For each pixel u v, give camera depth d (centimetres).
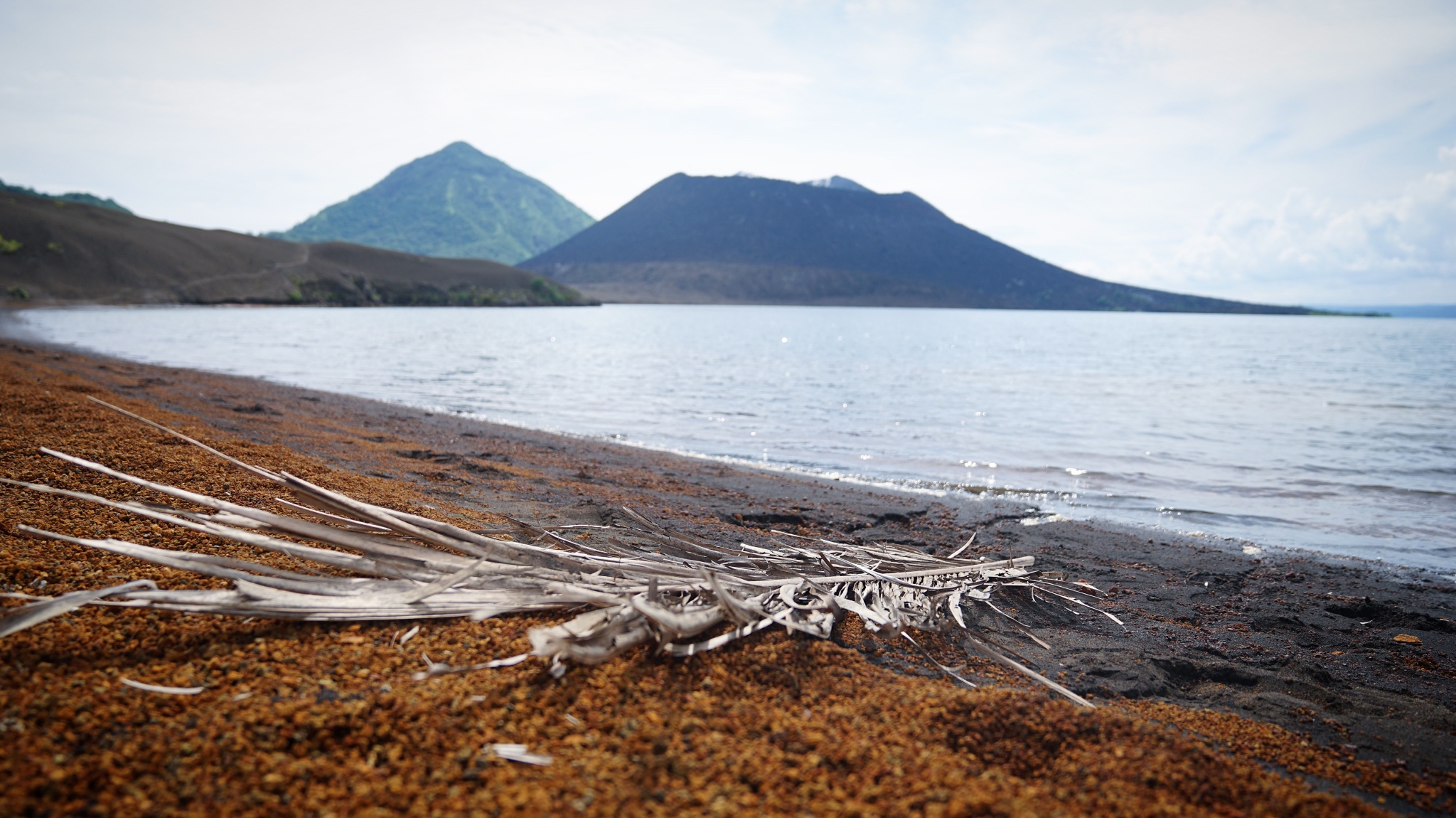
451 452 1295
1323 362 5475
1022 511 1120
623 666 408
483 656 413
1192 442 1867
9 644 375
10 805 269
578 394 2727
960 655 512
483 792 296
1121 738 381
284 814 280
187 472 760
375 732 332
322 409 1884
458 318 12719
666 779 314
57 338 4678
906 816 297
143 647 391
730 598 464
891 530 956
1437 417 2438
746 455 1614
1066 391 3184
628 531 754
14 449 764
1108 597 710
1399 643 626
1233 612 690
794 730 361
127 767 297
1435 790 383
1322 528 1084
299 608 427
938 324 16325
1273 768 392
